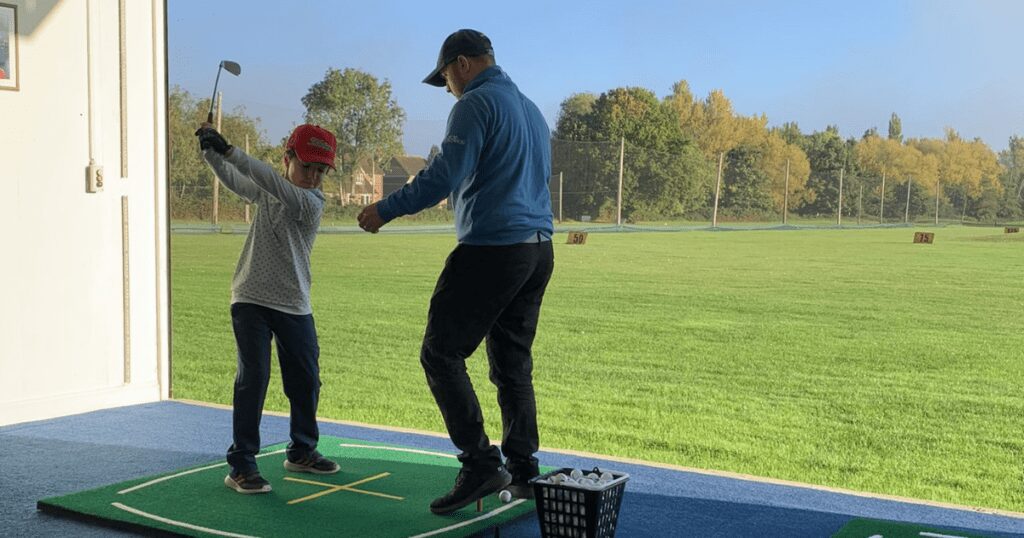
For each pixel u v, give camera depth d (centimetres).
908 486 495
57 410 523
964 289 970
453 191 342
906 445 559
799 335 845
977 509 374
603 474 306
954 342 794
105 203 543
